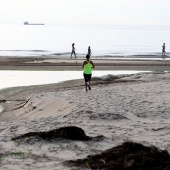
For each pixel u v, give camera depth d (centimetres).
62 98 2644
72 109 2291
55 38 19900
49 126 1766
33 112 2514
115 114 1977
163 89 3016
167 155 1028
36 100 2753
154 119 1928
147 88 3089
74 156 1201
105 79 4166
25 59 6669
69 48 12075
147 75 4334
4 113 2614
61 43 15162
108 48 12231
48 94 2964
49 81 4312
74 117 2041
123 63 6247
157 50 11550
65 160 1134
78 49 11575
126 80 4078
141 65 6031
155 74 4353
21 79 4450
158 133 1605
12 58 6819
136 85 3338
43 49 11362
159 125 1766
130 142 1102
